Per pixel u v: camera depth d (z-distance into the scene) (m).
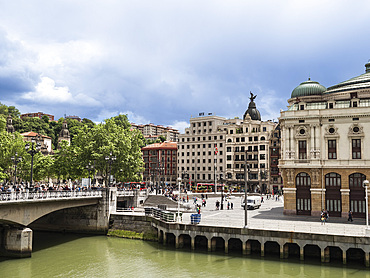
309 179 66.62
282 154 71.25
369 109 63.47
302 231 48.03
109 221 68.94
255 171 146.38
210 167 159.25
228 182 151.88
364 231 48.38
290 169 67.56
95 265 47.16
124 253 53.31
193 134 165.62
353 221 59.03
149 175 176.12
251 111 169.88
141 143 113.25
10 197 46.16
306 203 66.62
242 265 46.44
